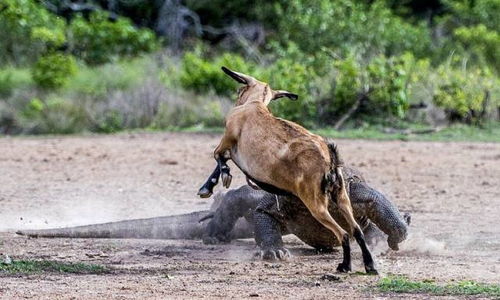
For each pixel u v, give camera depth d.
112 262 32.97
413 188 52.41
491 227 41.12
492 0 113.94
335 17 104.25
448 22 115.81
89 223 42.09
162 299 26.98
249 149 31.38
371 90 81.44
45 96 86.19
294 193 30.86
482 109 82.69
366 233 35.16
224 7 122.62
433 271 31.61
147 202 47.94
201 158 64.31
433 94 83.31
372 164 61.25
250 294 27.61
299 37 103.06
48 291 28.00
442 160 63.44
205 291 28.12
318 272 31.39
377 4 107.88
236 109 32.34
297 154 30.41
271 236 34.12
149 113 84.44
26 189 51.44
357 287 28.66
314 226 34.31
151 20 123.44
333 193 30.58
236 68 88.56
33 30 97.00
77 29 105.00
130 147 70.44
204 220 37.88
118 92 86.12
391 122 81.25
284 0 117.31
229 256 34.66
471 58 100.56
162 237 38.34
